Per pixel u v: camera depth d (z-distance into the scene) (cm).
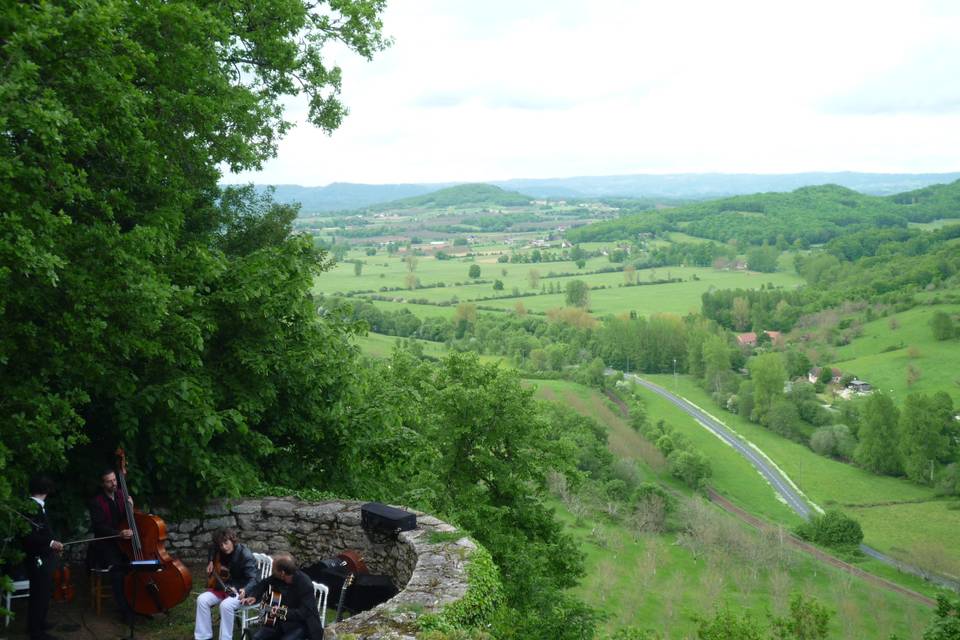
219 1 1955
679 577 9025
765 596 9444
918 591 10338
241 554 1170
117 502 1270
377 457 2069
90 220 1450
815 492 14938
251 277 1636
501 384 3106
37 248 1130
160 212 1574
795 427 18000
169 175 1673
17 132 1213
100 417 1473
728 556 10231
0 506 1135
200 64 1684
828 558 11531
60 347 1260
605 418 16125
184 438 1452
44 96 1190
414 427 2947
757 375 18962
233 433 1659
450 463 3016
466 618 1120
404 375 3250
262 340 1709
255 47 2228
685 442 15475
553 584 2736
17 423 1171
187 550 1530
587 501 11688
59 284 1260
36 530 1148
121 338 1291
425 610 1102
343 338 1906
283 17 2178
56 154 1216
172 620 1277
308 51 2427
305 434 1862
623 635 3066
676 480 14638
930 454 15400
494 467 3017
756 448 17162
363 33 2478
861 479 15662
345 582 1259
